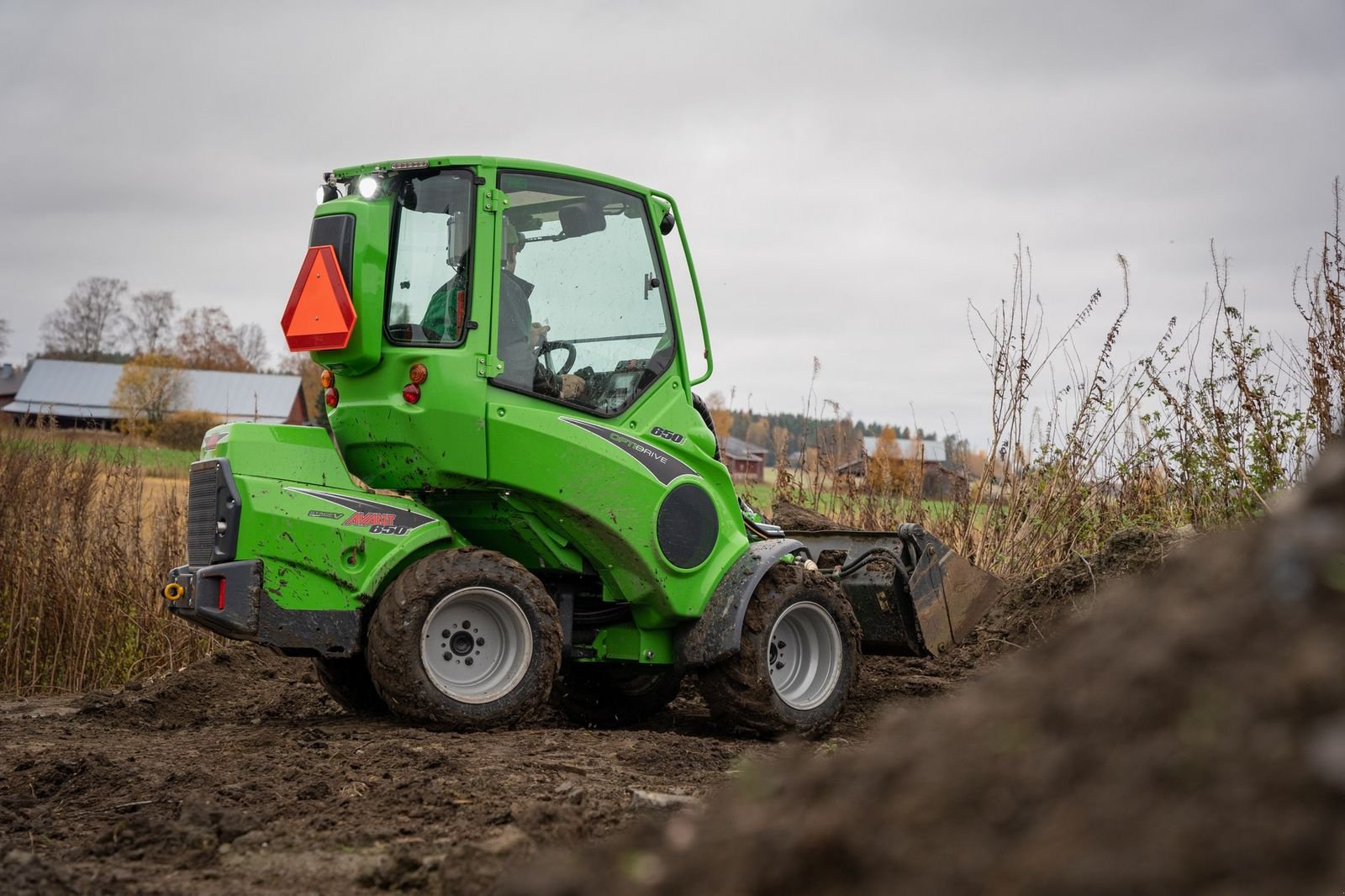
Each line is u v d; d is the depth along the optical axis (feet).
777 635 22.11
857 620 23.95
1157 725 6.16
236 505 18.78
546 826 12.44
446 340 19.71
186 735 20.54
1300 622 6.20
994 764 6.51
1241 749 5.74
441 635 19.48
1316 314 24.41
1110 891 5.35
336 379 20.56
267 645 18.81
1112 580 24.88
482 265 19.71
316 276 19.70
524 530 20.62
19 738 20.42
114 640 32.07
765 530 24.13
